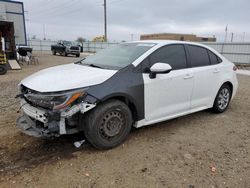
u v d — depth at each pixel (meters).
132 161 3.04
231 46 21.12
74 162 2.99
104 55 4.25
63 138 3.64
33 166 2.88
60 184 2.55
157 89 3.64
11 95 6.44
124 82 3.29
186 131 4.07
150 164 2.98
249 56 20.11
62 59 22.30
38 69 13.42
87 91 2.98
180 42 4.25
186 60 4.19
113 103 3.20
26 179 2.63
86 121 3.10
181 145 3.53
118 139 3.37
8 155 3.13
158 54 3.82
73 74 3.30
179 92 3.99
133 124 3.62
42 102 2.92
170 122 4.48
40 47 43.69
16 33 19.67
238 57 20.84
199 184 2.61
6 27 15.29
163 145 3.51
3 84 8.30
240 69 16.86
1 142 3.49
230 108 5.53
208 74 4.48
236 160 3.14
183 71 4.04
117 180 2.64
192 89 4.21
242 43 20.33
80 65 3.98
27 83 3.29
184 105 4.17
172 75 3.83
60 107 2.83
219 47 21.98
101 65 3.75
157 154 3.24
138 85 3.39
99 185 2.55
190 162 3.06
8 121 4.32
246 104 5.95
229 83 5.09
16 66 13.19
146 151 3.31
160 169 2.88
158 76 3.64
